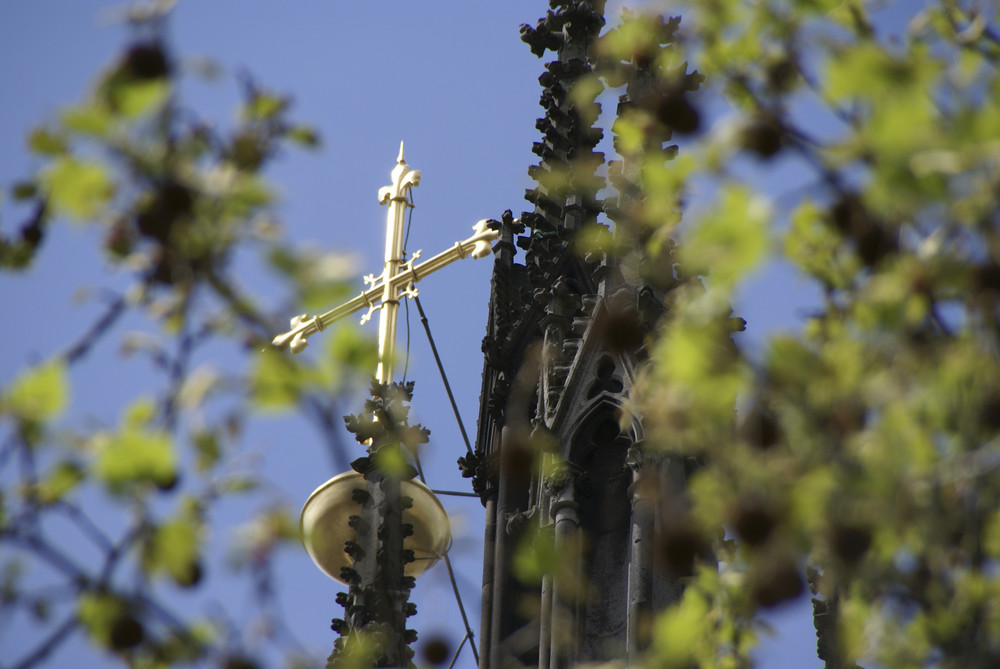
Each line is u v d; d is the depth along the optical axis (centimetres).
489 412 8281
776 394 3575
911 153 3369
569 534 7350
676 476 7231
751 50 3909
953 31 3872
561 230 8612
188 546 3556
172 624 3544
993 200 3431
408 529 7844
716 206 3469
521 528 7675
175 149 3541
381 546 7756
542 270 8481
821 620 5175
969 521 3525
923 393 3550
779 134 3597
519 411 8194
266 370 3572
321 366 3588
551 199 8844
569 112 9156
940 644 3625
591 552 7312
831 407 3550
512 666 7319
